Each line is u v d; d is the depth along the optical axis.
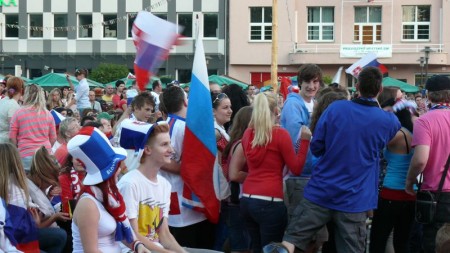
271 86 22.97
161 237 4.96
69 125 7.55
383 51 36.78
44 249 6.21
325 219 5.61
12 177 5.52
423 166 5.89
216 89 9.09
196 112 6.15
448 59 37.09
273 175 5.89
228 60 38.78
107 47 39.72
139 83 6.00
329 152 5.56
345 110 5.55
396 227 6.58
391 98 6.53
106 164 4.24
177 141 6.21
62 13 40.06
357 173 5.52
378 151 5.62
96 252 4.19
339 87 6.77
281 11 38.00
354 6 37.72
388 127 5.57
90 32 40.09
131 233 4.44
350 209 5.51
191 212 6.23
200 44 6.31
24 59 40.03
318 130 5.64
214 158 6.21
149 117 7.00
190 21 39.09
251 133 5.99
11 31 40.38
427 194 5.99
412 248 7.15
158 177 5.03
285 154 5.82
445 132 5.96
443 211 5.94
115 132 7.78
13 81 9.30
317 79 6.51
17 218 5.48
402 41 37.56
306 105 6.62
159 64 5.98
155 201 4.89
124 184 4.76
